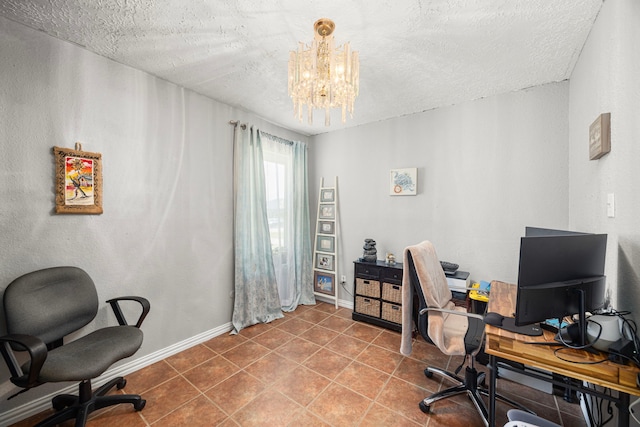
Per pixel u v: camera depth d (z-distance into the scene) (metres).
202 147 2.50
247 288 2.81
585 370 0.97
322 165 3.70
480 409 1.54
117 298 1.81
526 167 2.31
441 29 1.57
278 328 2.78
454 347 1.51
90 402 1.51
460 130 2.63
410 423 1.53
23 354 1.53
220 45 1.75
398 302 2.70
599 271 1.19
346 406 1.66
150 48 1.78
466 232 2.62
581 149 1.79
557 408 1.63
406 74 2.10
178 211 2.32
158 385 1.86
